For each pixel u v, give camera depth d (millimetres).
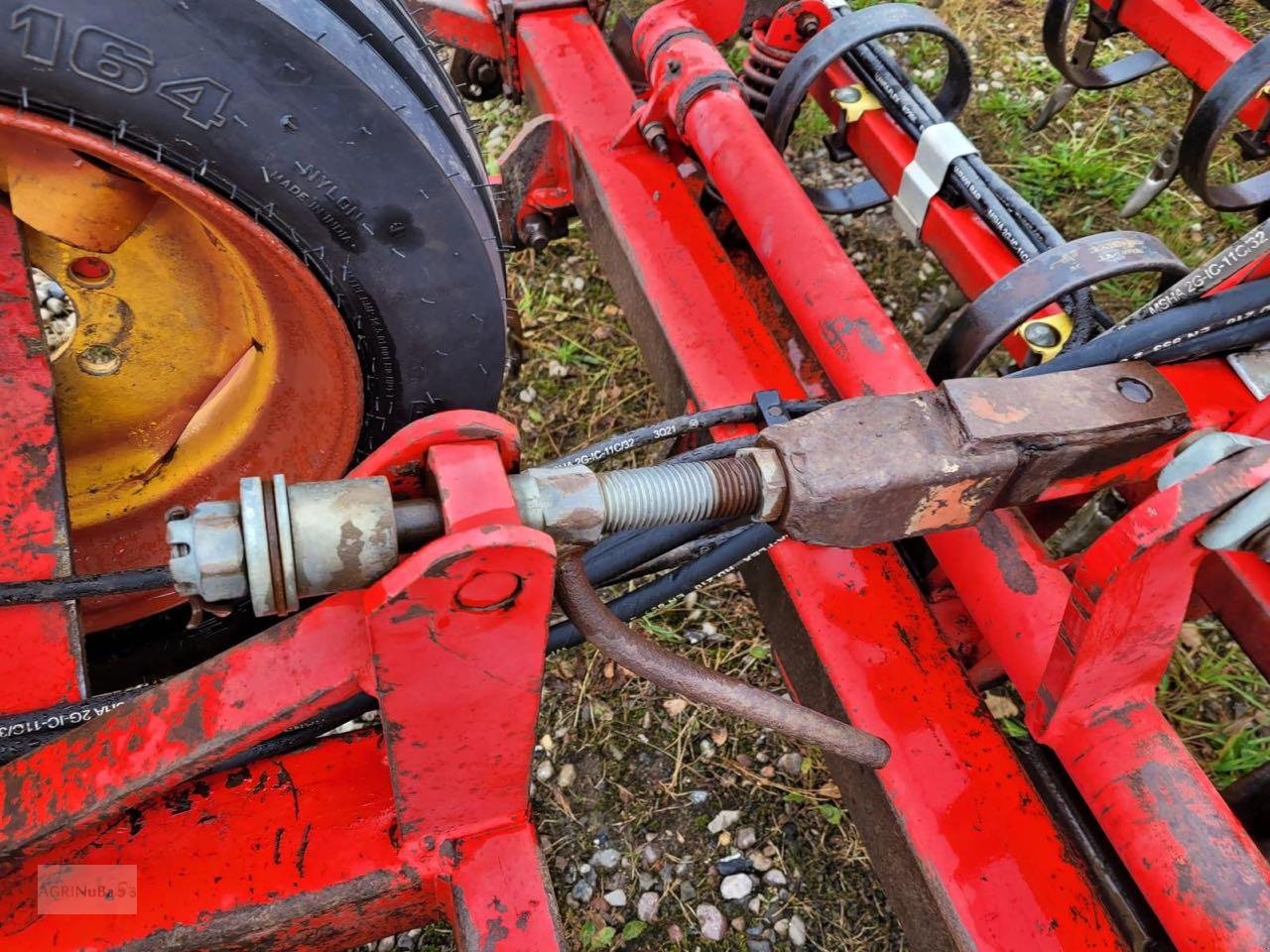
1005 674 1696
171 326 1530
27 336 1221
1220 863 1014
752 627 2133
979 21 3369
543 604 908
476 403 1507
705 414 1457
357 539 854
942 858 1233
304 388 1473
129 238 1434
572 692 2047
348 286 1265
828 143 2174
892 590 1465
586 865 1847
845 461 1000
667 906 1800
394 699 977
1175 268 1421
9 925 1109
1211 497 854
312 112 1093
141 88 1023
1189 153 1968
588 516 946
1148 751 1083
